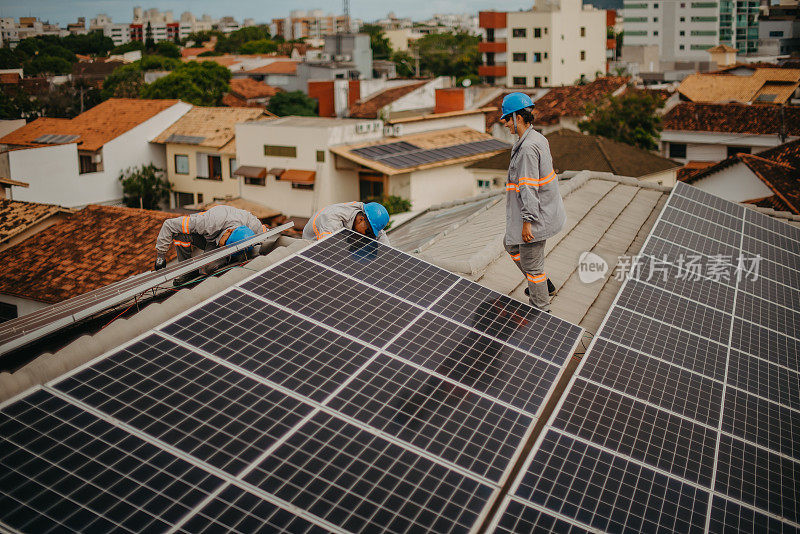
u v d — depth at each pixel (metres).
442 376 5.89
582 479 5.07
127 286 6.95
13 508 3.70
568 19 94.69
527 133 7.43
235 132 50.22
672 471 5.43
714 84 71.00
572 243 11.91
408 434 5.09
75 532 3.66
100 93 97.00
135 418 4.57
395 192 46.62
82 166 53.22
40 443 4.16
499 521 4.54
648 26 159.00
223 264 9.00
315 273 6.98
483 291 7.64
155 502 3.99
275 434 4.77
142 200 54.06
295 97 85.38
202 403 4.87
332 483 4.47
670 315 8.14
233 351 5.52
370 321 6.41
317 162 47.06
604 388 6.27
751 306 9.23
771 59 117.81
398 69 149.00
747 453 5.98
